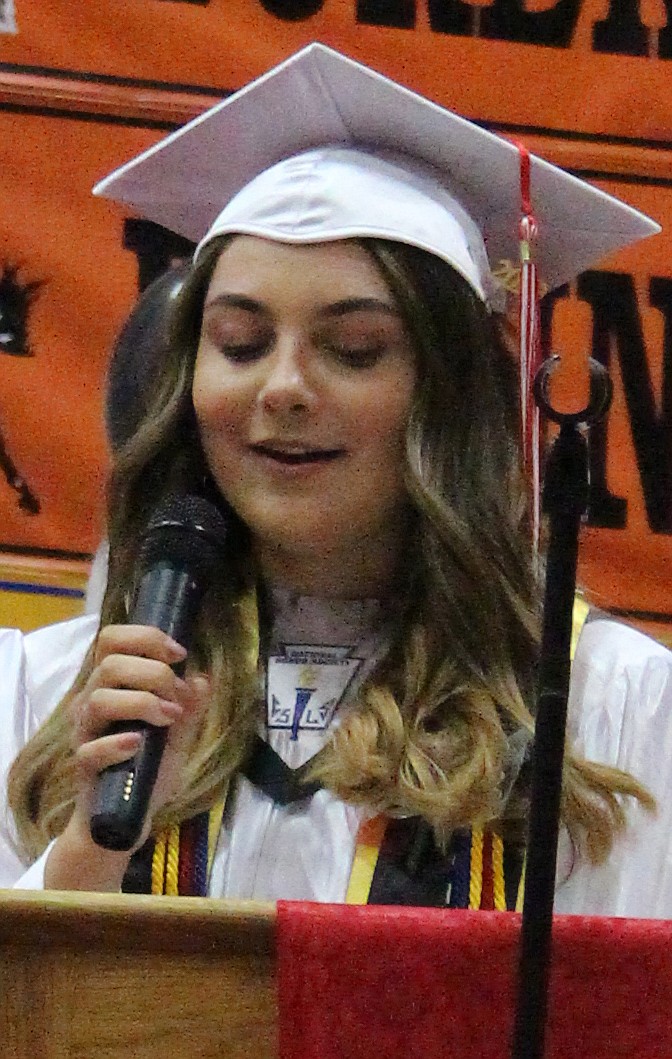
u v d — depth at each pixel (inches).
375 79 203.8
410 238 198.2
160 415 212.7
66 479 329.7
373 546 206.2
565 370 339.3
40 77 339.0
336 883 190.9
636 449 342.3
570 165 347.9
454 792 187.2
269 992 120.4
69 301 335.0
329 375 193.9
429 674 201.8
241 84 342.0
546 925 111.4
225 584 209.5
